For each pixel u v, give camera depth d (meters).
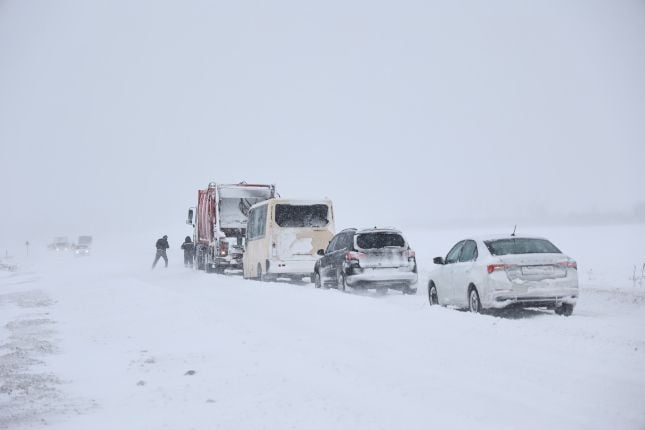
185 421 17.03
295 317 34.44
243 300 43.78
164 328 32.94
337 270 50.03
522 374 20.44
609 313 36.25
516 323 28.41
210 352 25.95
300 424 16.19
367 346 25.81
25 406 19.12
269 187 79.94
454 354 23.70
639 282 52.22
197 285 60.62
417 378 20.44
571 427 15.39
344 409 17.25
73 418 17.86
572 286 32.62
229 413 17.50
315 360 23.44
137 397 19.84
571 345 24.25
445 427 15.55
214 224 78.31
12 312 44.75
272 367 22.64
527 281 32.31
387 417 16.47
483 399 17.88
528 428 15.37
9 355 27.09
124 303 45.22
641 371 20.38
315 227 61.47
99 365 24.92
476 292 33.81
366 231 48.47
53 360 26.20
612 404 17.08
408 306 35.31
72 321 38.25
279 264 60.41
